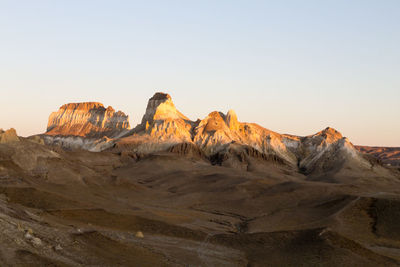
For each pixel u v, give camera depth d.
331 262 55.50
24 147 115.62
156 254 49.72
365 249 61.94
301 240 65.06
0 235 34.78
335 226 83.75
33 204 70.44
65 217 65.25
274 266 54.84
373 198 99.44
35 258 32.81
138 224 71.38
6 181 85.75
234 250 63.53
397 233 81.12
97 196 102.56
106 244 45.88
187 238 68.31
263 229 85.62
